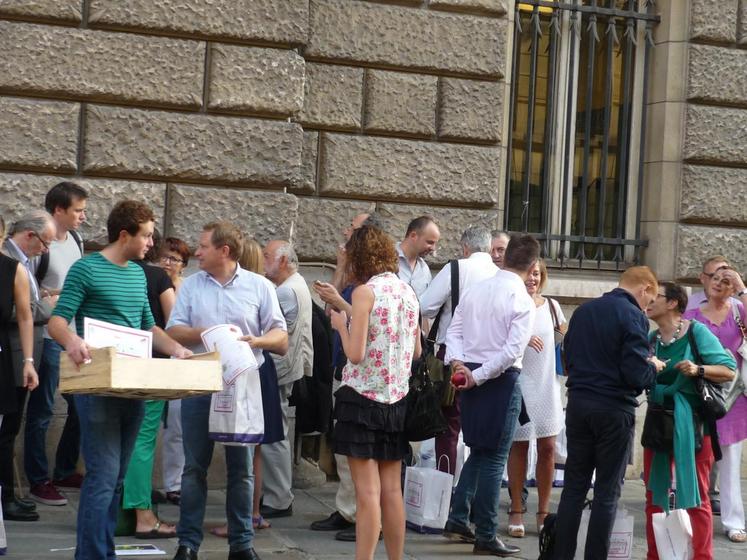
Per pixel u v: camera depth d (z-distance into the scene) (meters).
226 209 8.79
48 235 7.49
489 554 7.36
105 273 6.11
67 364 5.80
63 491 8.45
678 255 10.55
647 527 7.29
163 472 8.55
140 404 6.24
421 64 9.65
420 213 9.68
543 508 8.09
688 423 6.98
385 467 6.37
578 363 6.73
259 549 7.22
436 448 8.20
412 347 6.39
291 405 8.45
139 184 8.58
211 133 8.73
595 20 10.62
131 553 6.84
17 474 7.89
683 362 6.96
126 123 8.52
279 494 8.12
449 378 7.77
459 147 9.78
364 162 9.52
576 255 10.68
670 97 10.60
